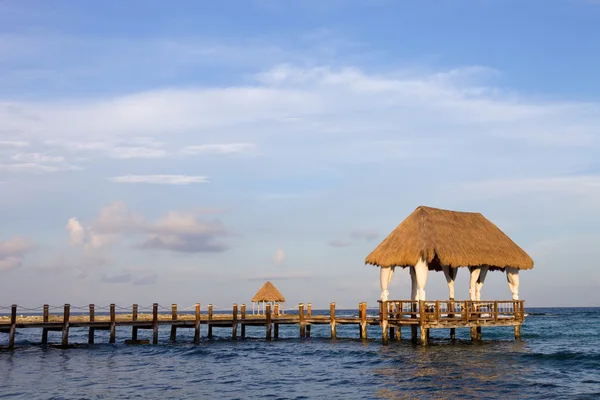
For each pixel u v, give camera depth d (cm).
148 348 3844
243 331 4588
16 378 2745
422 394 2319
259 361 3331
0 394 2367
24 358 3416
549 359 3120
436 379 2606
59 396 2322
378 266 3759
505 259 3766
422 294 3541
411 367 2938
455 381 2558
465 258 3562
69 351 3712
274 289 6850
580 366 2917
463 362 3056
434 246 3506
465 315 3594
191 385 2572
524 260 3869
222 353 3644
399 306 3656
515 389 2383
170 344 4122
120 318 4616
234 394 2367
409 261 3538
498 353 3366
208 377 2783
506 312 3803
